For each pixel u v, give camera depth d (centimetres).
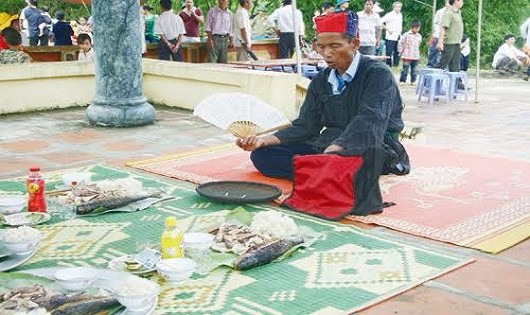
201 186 495
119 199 456
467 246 398
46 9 1823
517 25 2314
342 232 418
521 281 349
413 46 1496
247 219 433
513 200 493
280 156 539
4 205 444
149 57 1269
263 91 832
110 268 343
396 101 529
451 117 977
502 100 1198
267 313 304
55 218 436
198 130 786
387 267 362
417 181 543
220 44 1266
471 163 610
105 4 781
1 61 906
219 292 326
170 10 1202
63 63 924
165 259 348
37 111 908
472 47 2217
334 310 309
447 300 324
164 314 302
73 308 288
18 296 296
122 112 794
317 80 512
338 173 454
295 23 923
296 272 354
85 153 654
